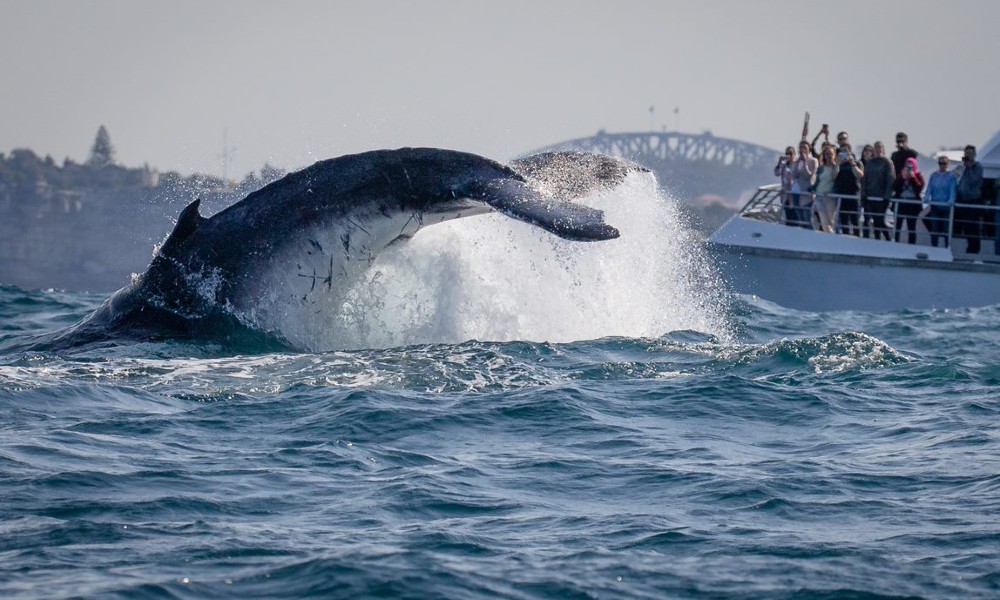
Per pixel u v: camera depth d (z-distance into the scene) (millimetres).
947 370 65938
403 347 67750
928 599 34656
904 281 132875
